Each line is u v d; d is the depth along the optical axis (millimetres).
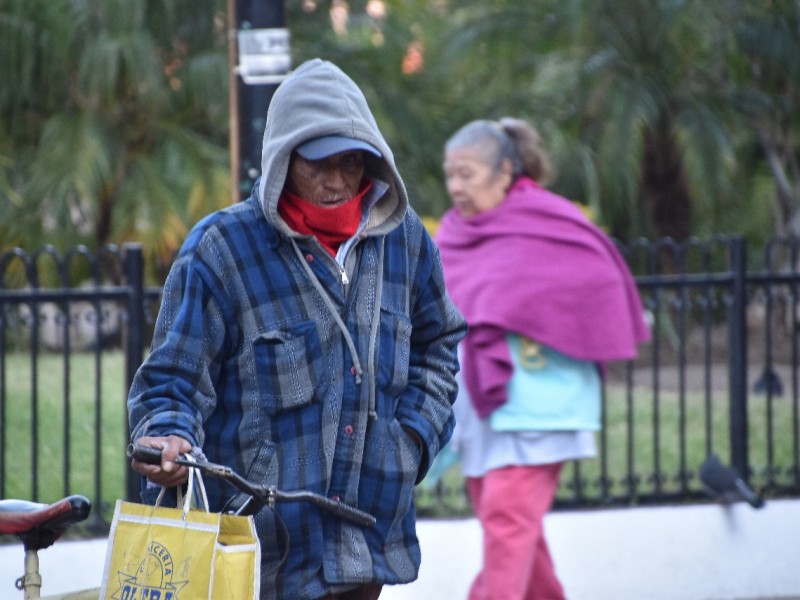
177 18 54000
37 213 49125
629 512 21453
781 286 23156
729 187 48000
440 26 56750
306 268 10078
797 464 23250
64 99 52969
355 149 9906
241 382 10031
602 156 47812
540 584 17844
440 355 11180
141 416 9734
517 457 16297
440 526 20859
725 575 21453
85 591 10727
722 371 41875
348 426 10125
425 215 53188
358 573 10117
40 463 26562
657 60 50000
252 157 18484
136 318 20312
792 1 48438
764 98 49656
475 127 17203
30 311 20312
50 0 51250
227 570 9141
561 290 16328
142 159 49844
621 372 41906
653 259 22516
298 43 56438
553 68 51031
